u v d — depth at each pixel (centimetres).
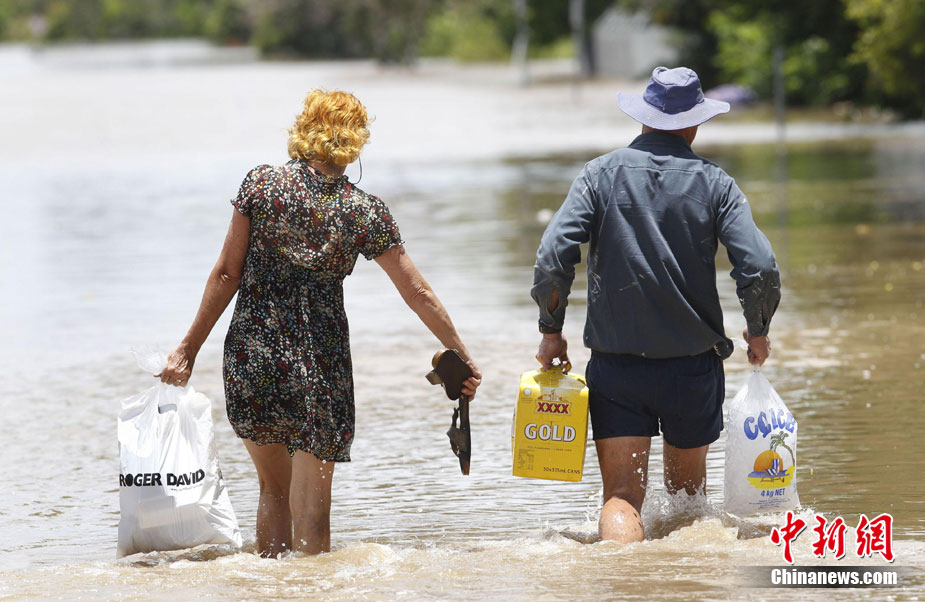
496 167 7256
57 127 10769
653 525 1502
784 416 1486
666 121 1482
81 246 4488
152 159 8062
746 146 8631
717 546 1396
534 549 1411
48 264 4091
